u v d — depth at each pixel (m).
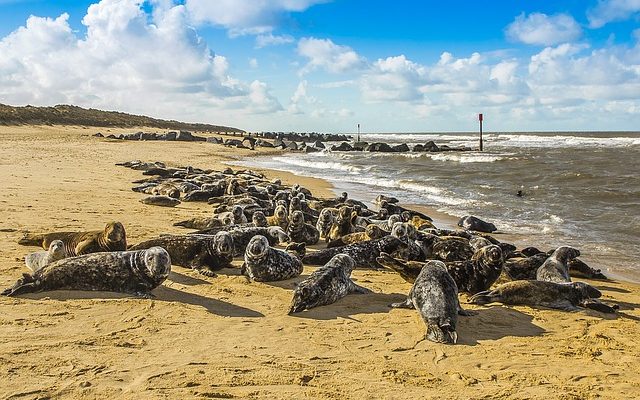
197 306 7.04
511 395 4.91
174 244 9.09
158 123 108.50
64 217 12.46
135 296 7.23
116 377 4.88
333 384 4.98
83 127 72.00
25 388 4.58
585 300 7.70
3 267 8.12
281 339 6.04
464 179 26.34
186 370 5.09
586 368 5.56
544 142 69.12
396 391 4.90
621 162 32.62
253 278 8.46
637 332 6.71
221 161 38.50
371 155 47.00
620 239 12.83
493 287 8.80
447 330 6.26
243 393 4.73
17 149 34.28
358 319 6.85
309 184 25.86
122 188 19.03
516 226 14.75
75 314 6.45
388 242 10.29
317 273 7.57
